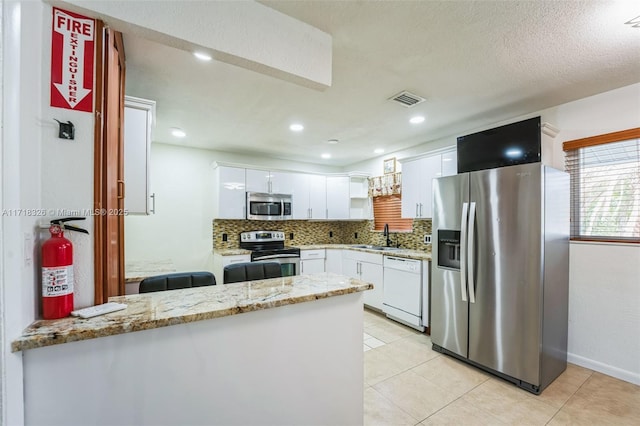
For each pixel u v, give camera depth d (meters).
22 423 0.80
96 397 0.91
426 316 3.09
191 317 1.00
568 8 1.39
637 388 2.05
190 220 4.10
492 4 1.36
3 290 0.73
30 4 0.86
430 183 3.43
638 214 2.18
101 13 1.00
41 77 0.91
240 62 1.33
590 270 2.33
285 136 3.58
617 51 1.75
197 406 1.07
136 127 1.84
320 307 1.37
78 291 0.99
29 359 0.82
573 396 1.97
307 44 1.49
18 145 0.80
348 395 1.47
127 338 0.95
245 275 1.98
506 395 1.99
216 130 3.33
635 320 2.12
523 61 1.87
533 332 2.02
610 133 2.27
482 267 2.30
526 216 2.07
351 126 3.18
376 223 4.86
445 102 2.53
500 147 2.53
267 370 1.22
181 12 1.15
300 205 4.70
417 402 1.92
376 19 1.47
